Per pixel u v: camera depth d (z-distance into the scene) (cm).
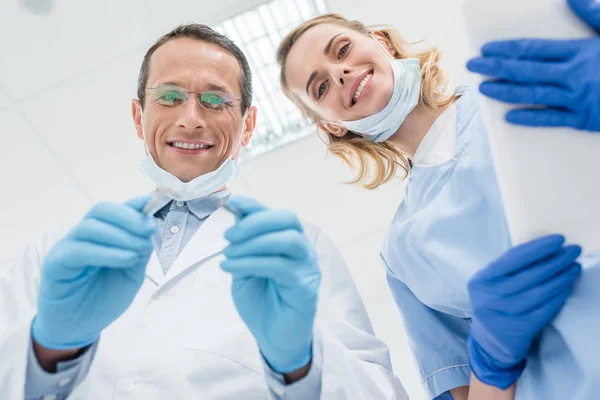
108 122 221
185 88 136
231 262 84
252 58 220
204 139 132
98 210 88
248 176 248
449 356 137
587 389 87
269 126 237
